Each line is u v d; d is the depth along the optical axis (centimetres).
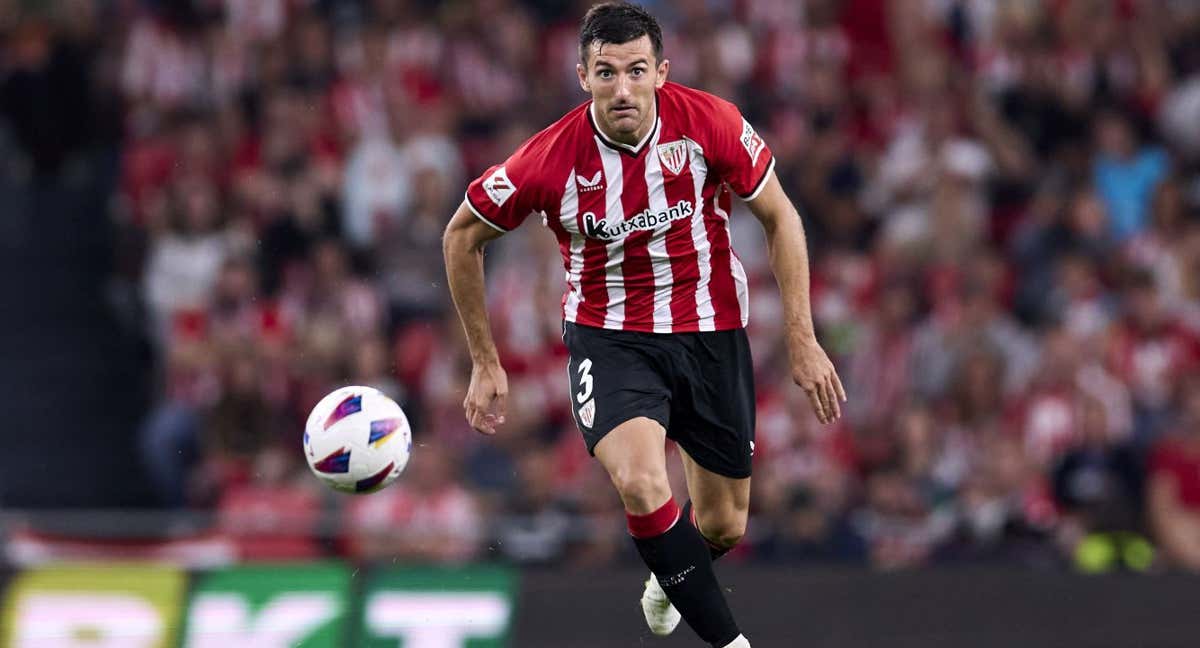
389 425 1997
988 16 5059
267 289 4178
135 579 2883
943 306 4184
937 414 3912
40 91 4694
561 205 1973
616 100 1862
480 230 1995
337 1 4869
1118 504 3462
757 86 4872
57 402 4434
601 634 2928
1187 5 5131
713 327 2031
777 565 3303
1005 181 4672
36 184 4731
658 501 1900
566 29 4994
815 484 3538
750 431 2094
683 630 2934
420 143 4422
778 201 1977
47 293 4628
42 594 2852
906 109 4825
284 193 4316
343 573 2941
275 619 2906
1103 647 2973
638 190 1956
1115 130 4691
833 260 4397
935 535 3378
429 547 3262
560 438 3891
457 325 4044
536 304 4016
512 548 3291
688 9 4856
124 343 4541
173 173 4531
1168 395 3962
